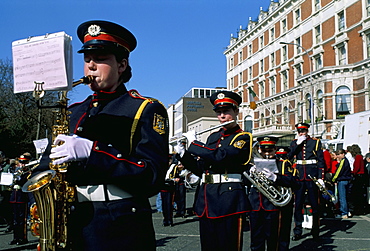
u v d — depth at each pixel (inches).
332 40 1317.7
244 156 161.8
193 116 2861.7
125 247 75.1
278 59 1641.2
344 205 398.0
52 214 73.0
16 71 69.8
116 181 73.3
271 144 223.6
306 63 1451.8
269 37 1717.5
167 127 85.0
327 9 1342.3
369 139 561.9
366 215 421.4
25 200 305.4
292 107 1512.1
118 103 83.3
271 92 1697.8
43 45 68.4
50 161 81.9
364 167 434.0
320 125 1263.5
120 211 76.2
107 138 79.1
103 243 74.1
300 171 288.2
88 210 76.0
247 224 354.6
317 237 279.7
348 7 1245.7
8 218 362.9
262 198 206.2
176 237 303.7
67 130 77.7
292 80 1541.6
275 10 1643.7
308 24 1446.9
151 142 78.5
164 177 79.4
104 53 82.0
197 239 294.4
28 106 677.3
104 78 82.5
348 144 609.6
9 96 1073.5
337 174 399.5
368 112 568.4
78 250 75.3
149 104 82.4
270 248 207.2
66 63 68.1
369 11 1167.6
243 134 166.4
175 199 426.9
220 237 157.5
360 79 1201.4
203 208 162.4
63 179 76.0
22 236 303.3
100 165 70.6
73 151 68.6
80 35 85.9
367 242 270.4
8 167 361.1
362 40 1192.2
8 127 1028.5
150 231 81.4
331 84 1254.9
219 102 170.2
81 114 87.9
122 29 83.7
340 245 262.2
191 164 164.1
